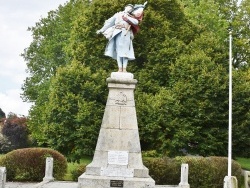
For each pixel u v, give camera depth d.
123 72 19.94
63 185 23.41
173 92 34.16
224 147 34.12
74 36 39.00
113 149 19.14
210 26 44.62
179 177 28.17
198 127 33.28
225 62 36.72
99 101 35.28
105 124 19.39
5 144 49.66
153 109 33.19
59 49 51.34
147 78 36.12
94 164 19.00
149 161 28.19
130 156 19.09
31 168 28.36
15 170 28.34
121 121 19.41
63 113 33.78
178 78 34.88
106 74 35.59
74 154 34.19
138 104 33.94
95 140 33.62
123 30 20.30
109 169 18.80
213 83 33.81
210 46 36.91
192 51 36.31
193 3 46.28
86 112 33.22
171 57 36.22
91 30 37.47
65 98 34.00
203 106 33.41
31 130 48.47
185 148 34.53
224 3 49.59
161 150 33.44
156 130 33.22
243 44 46.78
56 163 28.42
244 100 34.47
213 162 28.19
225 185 16.16
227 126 34.19
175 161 28.42
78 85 34.72
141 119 33.69
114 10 37.25
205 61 34.69
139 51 37.12
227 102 34.00
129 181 18.28
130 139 19.28
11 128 50.06
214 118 33.94
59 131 33.69
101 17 37.38
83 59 37.44
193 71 34.34
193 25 39.19
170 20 38.62
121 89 19.64
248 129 34.50
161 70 36.00
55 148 33.91
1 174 16.02
